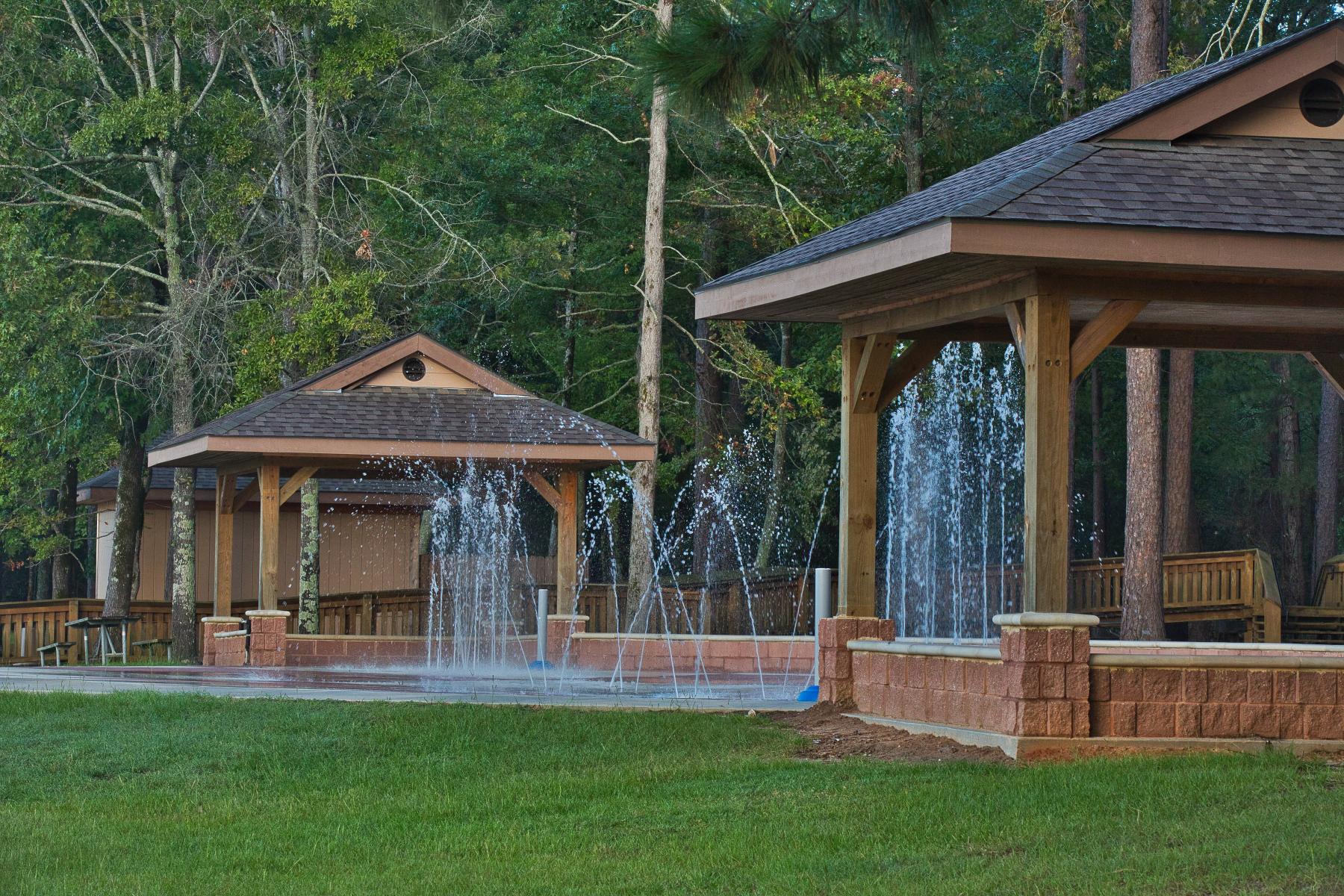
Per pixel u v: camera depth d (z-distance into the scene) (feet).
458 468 79.87
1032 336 35.86
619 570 142.10
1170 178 36.01
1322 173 37.04
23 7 97.19
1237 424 132.26
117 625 98.02
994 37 115.96
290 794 37.06
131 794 37.19
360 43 95.09
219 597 78.48
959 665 38.60
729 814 32.60
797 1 45.85
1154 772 32.99
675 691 55.52
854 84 89.66
